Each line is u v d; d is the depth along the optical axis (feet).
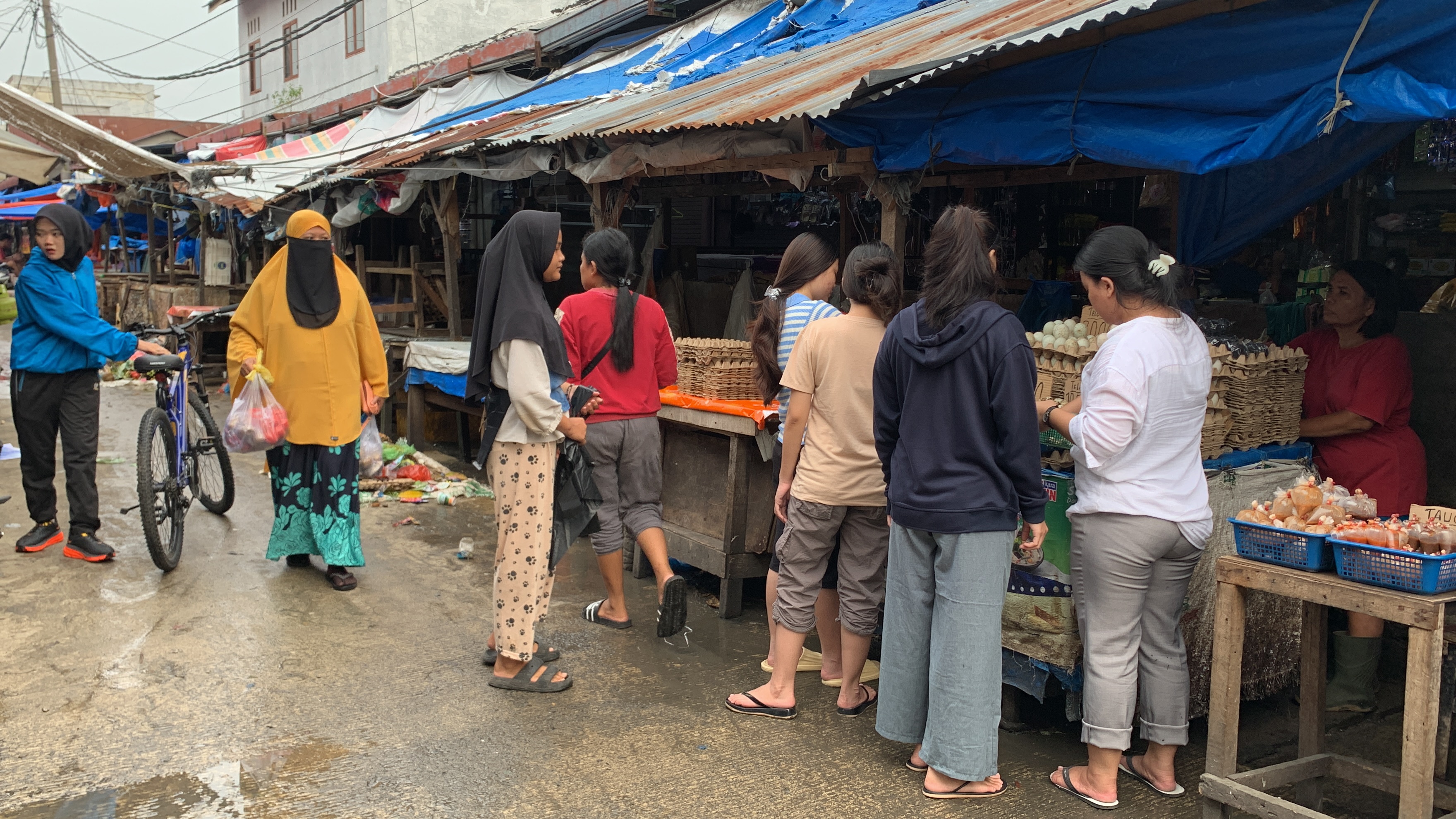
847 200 22.65
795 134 16.35
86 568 16.85
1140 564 9.72
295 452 16.08
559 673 12.77
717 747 11.28
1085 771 10.39
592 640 14.48
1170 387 9.55
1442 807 9.44
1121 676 9.95
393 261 42.68
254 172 36.73
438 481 24.08
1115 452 9.53
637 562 17.51
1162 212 21.57
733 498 15.28
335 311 15.87
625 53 33.96
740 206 32.58
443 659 13.57
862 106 13.89
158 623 14.52
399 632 14.47
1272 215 13.61
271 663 13.23
